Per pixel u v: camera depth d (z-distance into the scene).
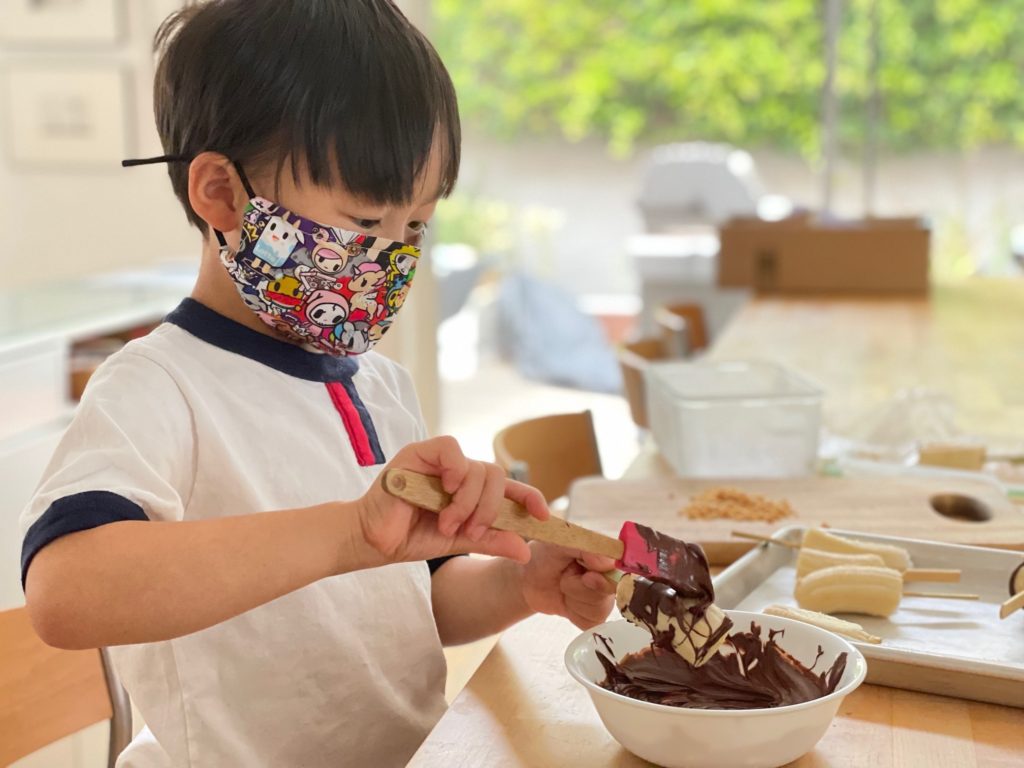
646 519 1.50
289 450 1.06
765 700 0.92
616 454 5.02
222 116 0.98
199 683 1.03
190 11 1.03
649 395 1.98
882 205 6.05
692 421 1.70
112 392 0.97
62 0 4.64
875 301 3.75
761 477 1.69
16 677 1.18
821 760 0.88
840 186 6.07
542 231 6.43
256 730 1.05
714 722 0.81
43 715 1.20
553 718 0.95
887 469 1.76
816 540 1.28
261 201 0.98
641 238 5.07
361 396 1.19
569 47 6.35
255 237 0.99
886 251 3.88
